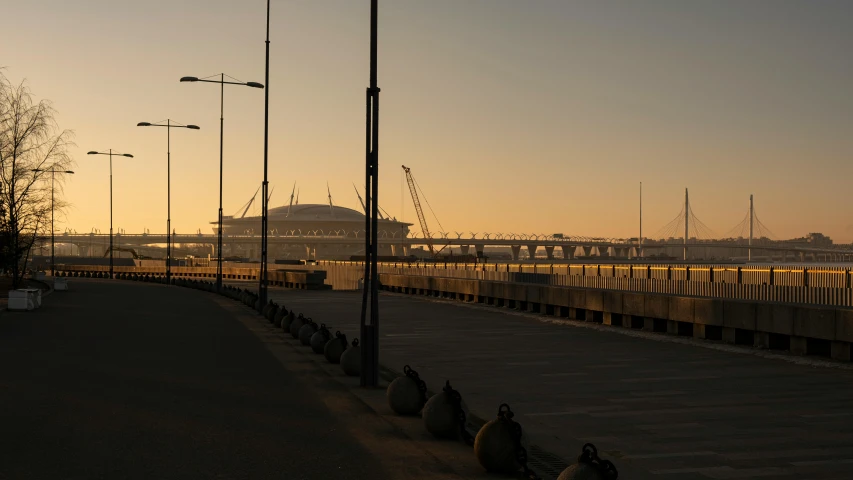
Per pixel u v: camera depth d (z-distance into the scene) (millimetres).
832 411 12688
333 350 18000
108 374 15844
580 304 30750
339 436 10398
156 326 27938
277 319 28438
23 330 25609
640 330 26672
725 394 14344
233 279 89062
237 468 8688
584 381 16016
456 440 10227
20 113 49594
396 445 9906
